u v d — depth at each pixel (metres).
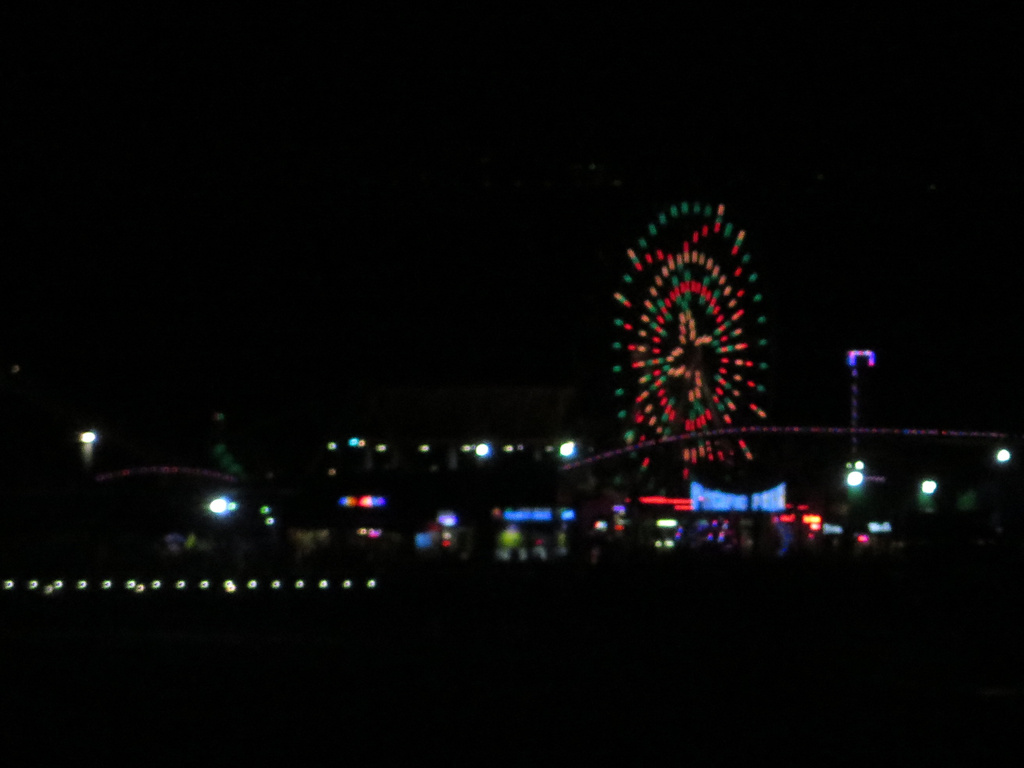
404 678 13.08
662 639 16.34
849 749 9.51
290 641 16.09
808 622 17.62
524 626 17.39
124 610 19.08
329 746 9.58
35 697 11.81
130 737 9.91
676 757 9.21
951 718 10.86
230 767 8.86
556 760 9.10
